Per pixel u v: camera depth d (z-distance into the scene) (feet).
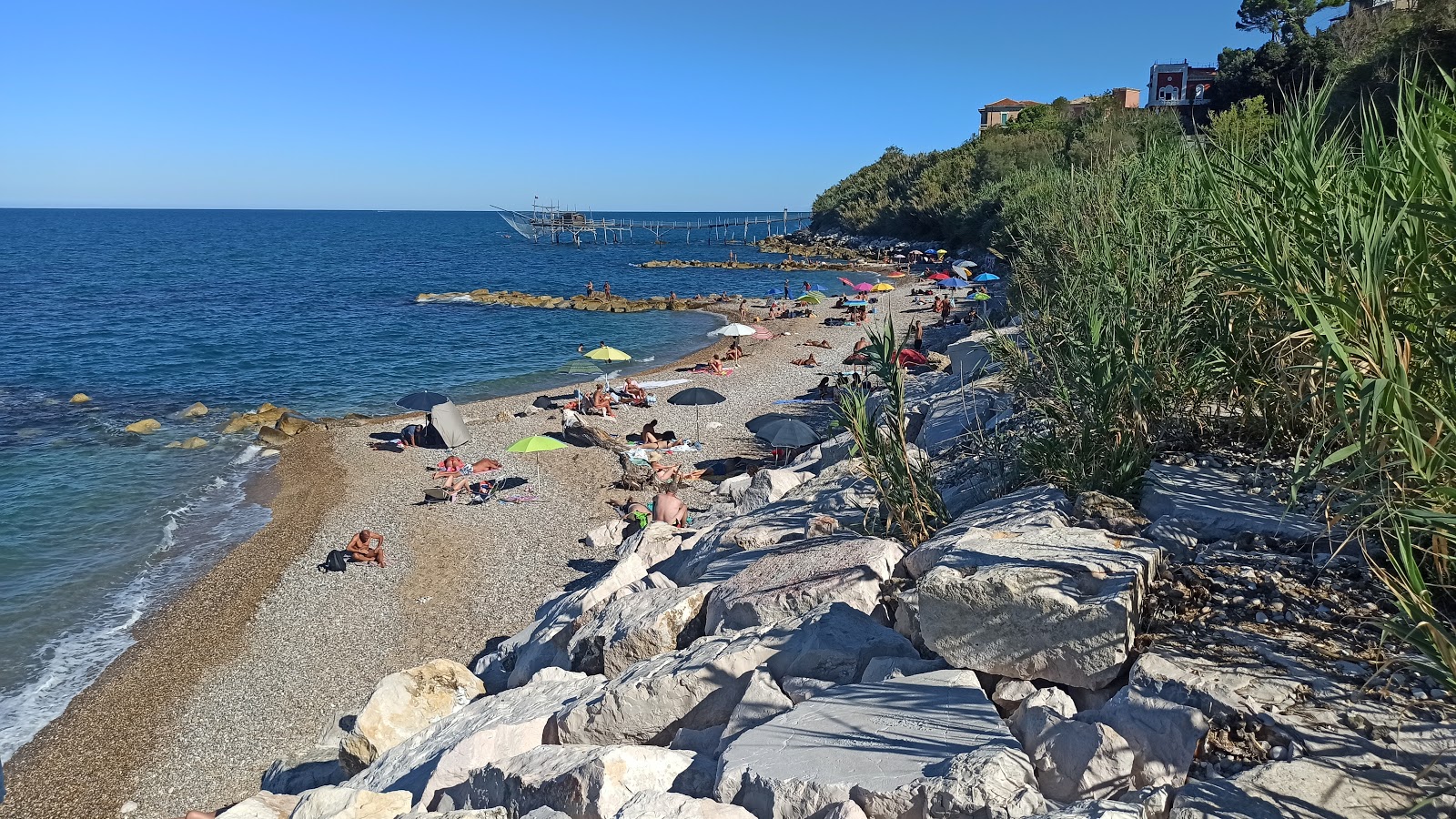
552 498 62.64
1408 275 11.75
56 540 57.31
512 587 47.78
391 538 55.98
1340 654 12.50
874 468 21.86
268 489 67.92
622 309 173.68
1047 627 13.92
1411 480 11.20
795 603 19.71
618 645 23.12
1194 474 18.94
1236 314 18.62
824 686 15.98
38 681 40.32
